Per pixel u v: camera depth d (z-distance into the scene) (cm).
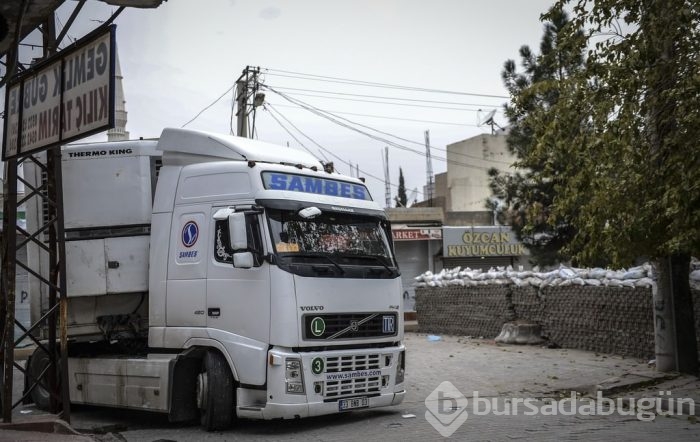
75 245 1033
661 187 983
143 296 1041
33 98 845
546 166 1134
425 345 1888
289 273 845
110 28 721
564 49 1117
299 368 837
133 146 1041
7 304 840
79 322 1055
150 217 1024
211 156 954
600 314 1588
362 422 930
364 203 984
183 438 853
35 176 1078
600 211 1045
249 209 856
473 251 3584
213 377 874
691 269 1412
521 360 1509
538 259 2062
